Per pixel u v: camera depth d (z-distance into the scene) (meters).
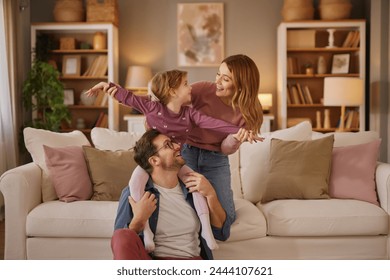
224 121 2.87
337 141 4.04
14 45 6.25
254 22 7.40
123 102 2.86
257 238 3.37
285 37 6.92
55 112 6.53
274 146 3.84
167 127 2.87
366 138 4.06
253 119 2.95
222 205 3.12
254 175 3.90
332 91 6.14
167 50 7.46
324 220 3.38
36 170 3.68
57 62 7.23
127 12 7.45
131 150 3.87
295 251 3.39
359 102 6.14
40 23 6.89
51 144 3.91
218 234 3.01
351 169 3.77
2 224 5.31
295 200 3.62
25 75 7.11
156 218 2.73
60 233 3.40
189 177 2.82
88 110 7.38
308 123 4.10
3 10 5.88
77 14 6.94
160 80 2.81
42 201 3.72
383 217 3.43
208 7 7.39
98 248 3.41
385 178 3.59
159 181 2.79
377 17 6.75
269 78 7.43
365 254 3.45
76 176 3.65
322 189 3.69
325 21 6.87
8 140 5.93
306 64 7.17
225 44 7.44
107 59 7.11
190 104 3.07
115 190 3.65
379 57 6.73
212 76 7.48
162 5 7.44
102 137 4.04
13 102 6.10
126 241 2.52
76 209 3.43
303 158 3.76
